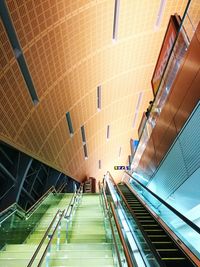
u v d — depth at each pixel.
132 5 10.76
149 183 11.30
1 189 9.65
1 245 5.64
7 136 7.86
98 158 26.39
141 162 13.22
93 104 15.67
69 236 7.02
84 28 9.74
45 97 9.56
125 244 4.10
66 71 10.35
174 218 6.81
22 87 7.71
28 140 9.41
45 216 9.68
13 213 6.39
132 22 11.66
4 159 9.51
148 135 11.45
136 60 14.60
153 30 12.73
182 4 11.43
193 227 4.29
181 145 6.98
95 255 5.03
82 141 18.20
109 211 6.70
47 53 8.38
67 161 16.55
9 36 6.70
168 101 7.90
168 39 8.88
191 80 6.00
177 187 7.70
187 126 6.45
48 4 7.23
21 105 8.04
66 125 13.30
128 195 11.96
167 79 8.20
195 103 5.81
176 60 7.31
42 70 8.56
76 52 10.28
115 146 27.86
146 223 6.89
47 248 4.40
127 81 16.39
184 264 4.28
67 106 12.27
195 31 5.82
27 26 6.83
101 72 13.57
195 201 6.64
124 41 12.53
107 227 6.97
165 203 6.35
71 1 8.11
